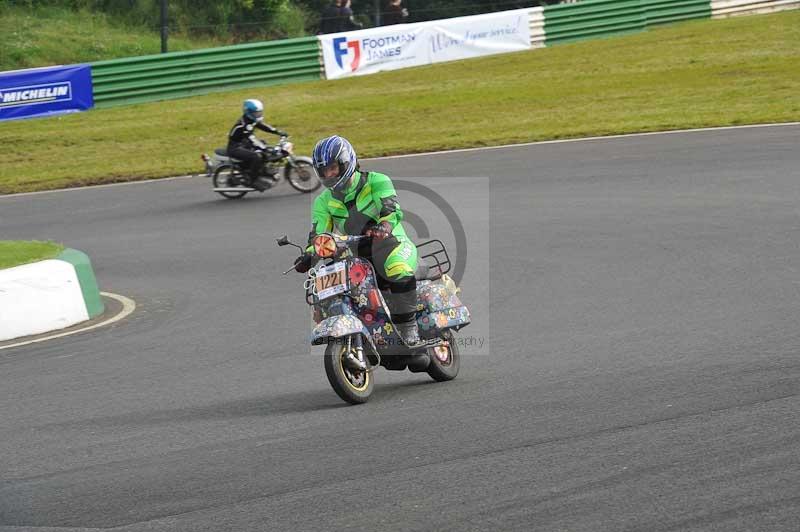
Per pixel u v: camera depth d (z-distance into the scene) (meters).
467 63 106.94
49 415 24.09
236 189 60.62
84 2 139.12
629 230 44.00
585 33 114.69
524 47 112.00
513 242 43.50
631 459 18.30
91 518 17.06
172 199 61.97
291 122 86.44
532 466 18.22
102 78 95.19
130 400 25.05
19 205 63.19
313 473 18.58
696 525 15.38
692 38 108.62
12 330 33.47
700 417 20.52
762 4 121.25
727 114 74.19
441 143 72.50
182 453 20.39
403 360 24.72
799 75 87.81
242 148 60.38
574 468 18.00
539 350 27.84
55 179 71.00
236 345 30.66
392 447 19.84
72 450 21.12
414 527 15.80
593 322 30.66
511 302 34.12
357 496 17.25
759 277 34.75
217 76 100.31
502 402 22.77
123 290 41.06
